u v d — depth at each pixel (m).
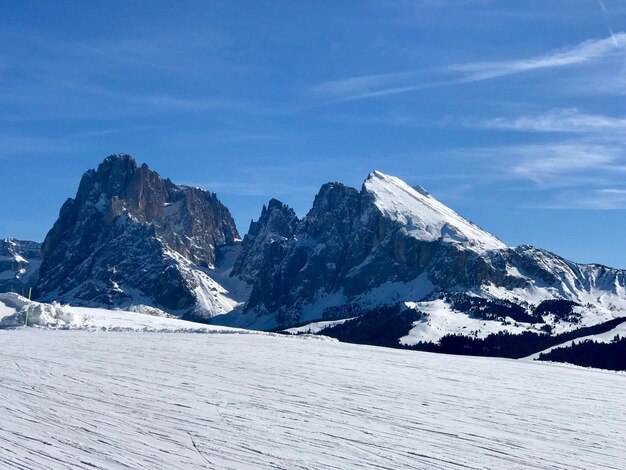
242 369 32.38
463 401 26.27
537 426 22.08
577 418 23.84
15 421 18.92
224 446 17.45
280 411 22.12
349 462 16.66
